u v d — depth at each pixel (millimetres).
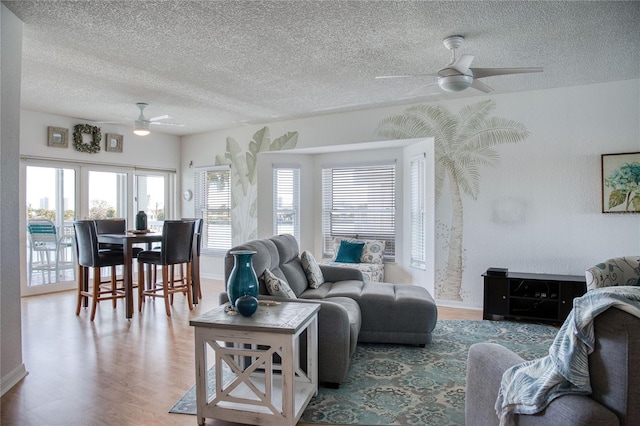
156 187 7191
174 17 2816
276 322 2199
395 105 5242
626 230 4176
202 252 7215
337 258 6008
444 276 5000
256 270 3004
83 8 2672
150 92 4633
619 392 1127
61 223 5840
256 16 2805
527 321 4324
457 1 2605
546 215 4504
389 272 6137
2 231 2604
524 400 1346
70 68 3838
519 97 4594
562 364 1253
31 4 2605
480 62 3701
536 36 3143
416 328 3480
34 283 5555
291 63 3719
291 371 2113
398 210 6062
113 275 4812
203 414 2223
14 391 2611
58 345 3482
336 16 2807
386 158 6152
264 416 2148
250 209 6574
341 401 2506
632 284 2914
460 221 4906
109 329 3955
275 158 6559
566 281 4066
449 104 4941
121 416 2307
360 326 3484
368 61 3674
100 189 6324
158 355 3256
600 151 4273
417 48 3379
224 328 2182
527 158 4574
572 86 4367
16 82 2744
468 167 4852
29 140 5426
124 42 3238
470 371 1848
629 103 4152
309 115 5812
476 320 4352
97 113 5641
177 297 5438
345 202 6508
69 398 2521
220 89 4523
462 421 2268
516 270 4648
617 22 2910
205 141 7117
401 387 2707
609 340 1153
